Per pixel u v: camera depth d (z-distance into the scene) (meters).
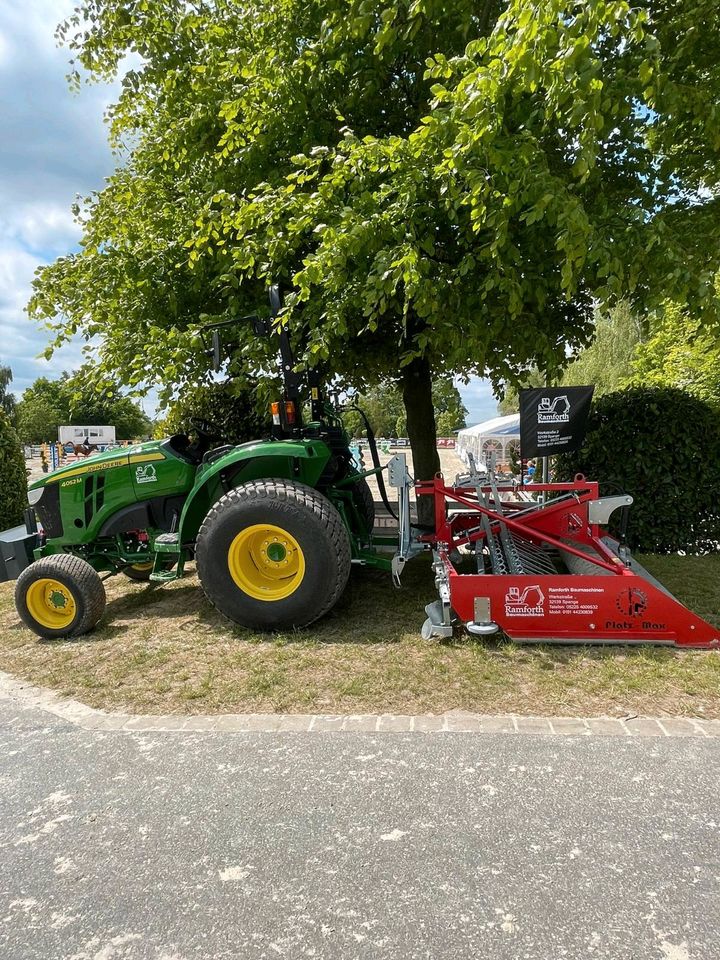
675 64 4.29
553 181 3.98
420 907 2.17
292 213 5.21
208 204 5.41
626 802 2.70
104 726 3.53
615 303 5.10
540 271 5.03
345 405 6.44
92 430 52.59
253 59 5.40
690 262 4.31
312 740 3.27
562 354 6.41
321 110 5.79
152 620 5.23
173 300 6.17
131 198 6.29
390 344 7.07
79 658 4.47
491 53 3.62
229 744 3.27
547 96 3.72
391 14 4.62
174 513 5.38
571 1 3.33
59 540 5.46
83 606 4.80
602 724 3.33
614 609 4.18
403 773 2.95
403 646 4.38
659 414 6.92
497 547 4.98
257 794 2.84
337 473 5.56
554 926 2.07
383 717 3.48
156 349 5.62
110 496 5.33
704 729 3.27
